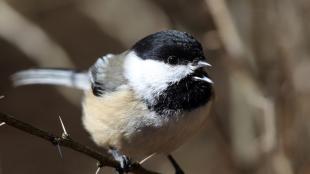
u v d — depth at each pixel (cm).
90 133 723
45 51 987
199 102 652
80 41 1202
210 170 1057
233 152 920
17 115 1174
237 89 927
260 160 895
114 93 672
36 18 1123
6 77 1164
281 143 850
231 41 861
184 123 650
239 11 920
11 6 1038
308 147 880
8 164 1148
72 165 1159
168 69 649
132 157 702
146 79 655
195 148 1073
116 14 1051
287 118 862
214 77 1059
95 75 719
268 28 898
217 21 854
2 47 1173
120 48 1201
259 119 927
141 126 653
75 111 1200
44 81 813
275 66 887
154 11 1011
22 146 1171
